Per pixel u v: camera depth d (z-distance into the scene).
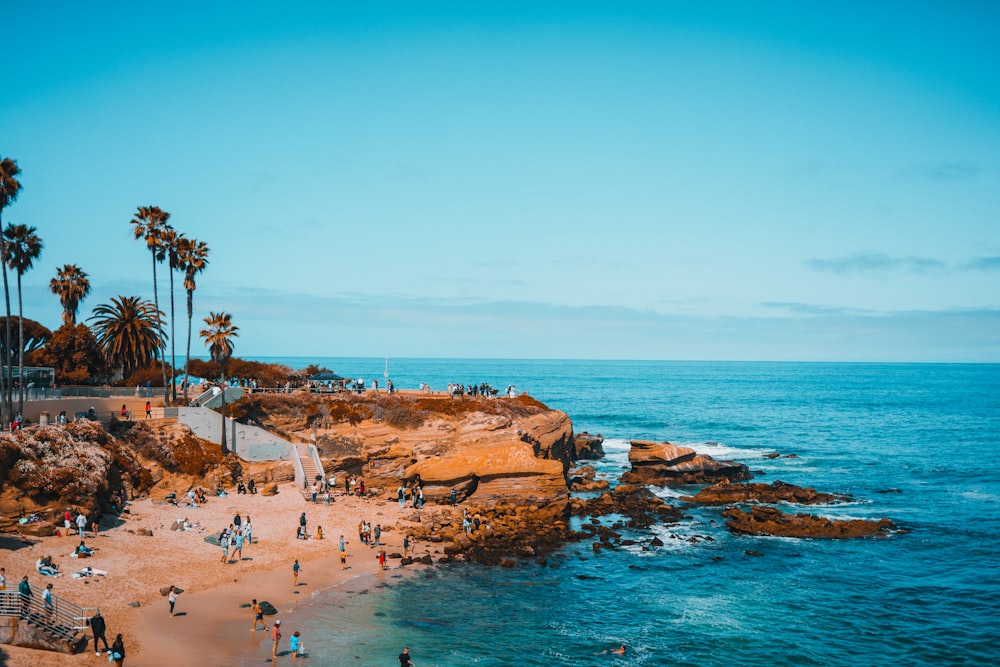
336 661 39.47
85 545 50.38
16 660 34.56
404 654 37.97
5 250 60.38
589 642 43.66
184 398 82.31
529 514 70.31
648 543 64.25
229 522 60.38
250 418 77.44
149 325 85.38
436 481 71.44
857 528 68.00
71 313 88.38
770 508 72.62
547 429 91.50
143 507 61.12
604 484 89.19
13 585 41.47
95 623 36.69
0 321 86.12
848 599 51.56
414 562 56.75
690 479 92.44
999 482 93.81
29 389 66.38
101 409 72.25
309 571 52.88
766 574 56.53
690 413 193.62
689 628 46.19
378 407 80.06
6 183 58.94
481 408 83.00
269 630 42.62
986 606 50.53
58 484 52.56
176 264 80.12
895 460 111.62
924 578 56.00
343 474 75.19
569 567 57.44
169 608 43.66
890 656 42.84
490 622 46.12
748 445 129.38
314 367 111.44
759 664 41.44
